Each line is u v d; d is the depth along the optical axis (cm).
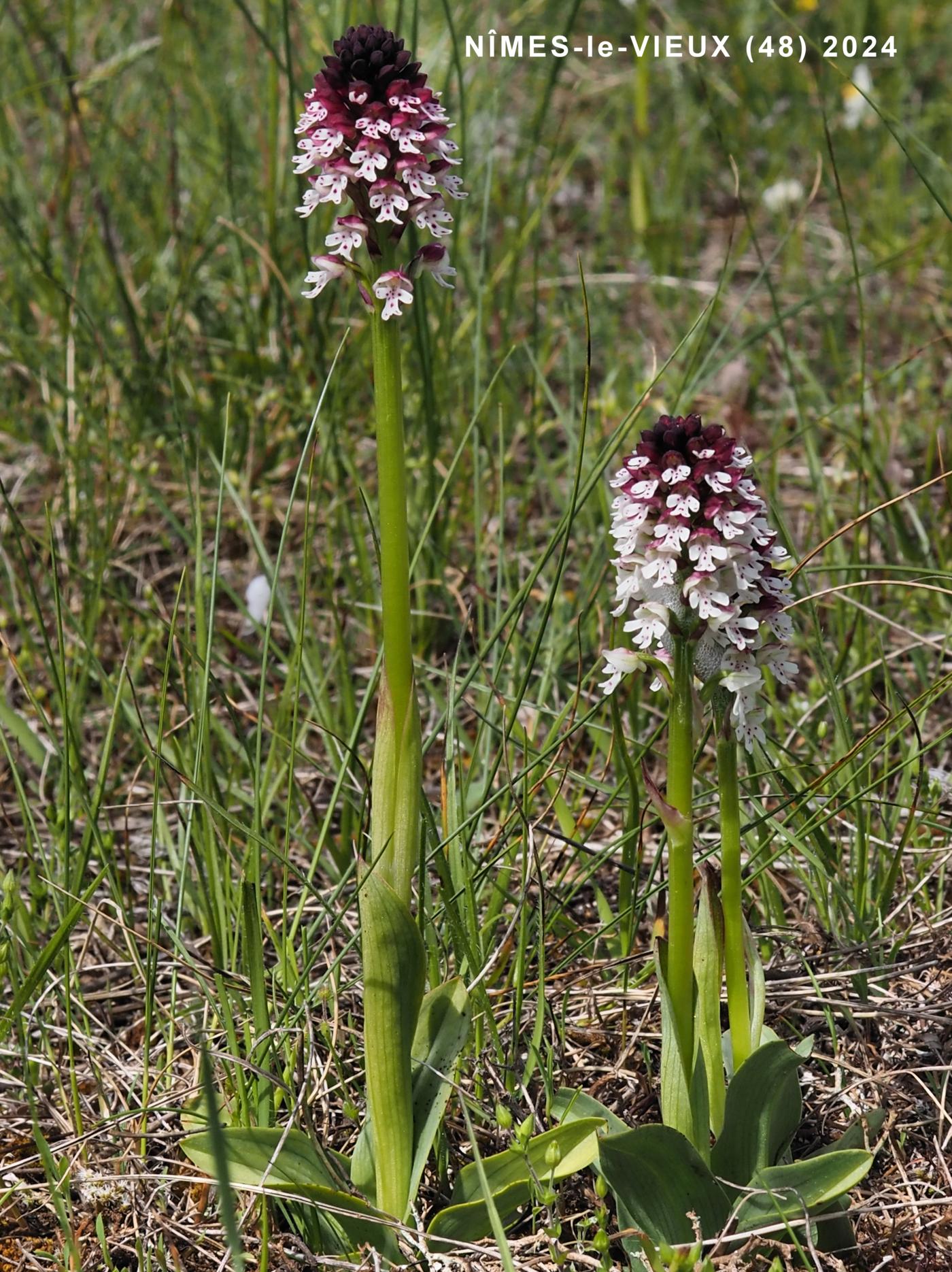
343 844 371
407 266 235
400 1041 246
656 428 222
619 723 319
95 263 652
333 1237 268
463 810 350
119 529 529
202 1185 283
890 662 462
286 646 493
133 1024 338
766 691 415
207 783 348
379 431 233
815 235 770
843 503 531
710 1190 246
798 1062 241
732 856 242
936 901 357
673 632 226
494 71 832
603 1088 304
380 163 223
